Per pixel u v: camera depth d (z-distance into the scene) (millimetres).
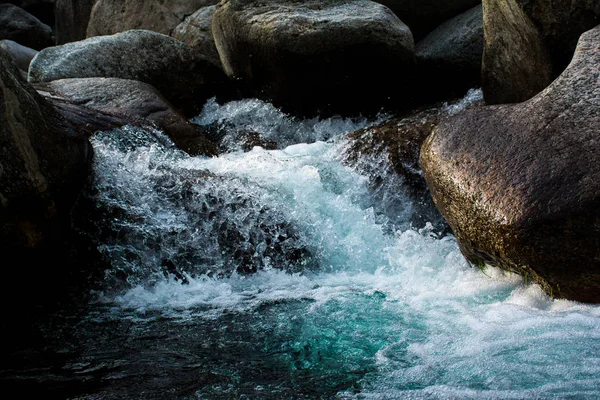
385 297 4125
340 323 3676
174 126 6410
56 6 13023
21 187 3785
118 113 6113
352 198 5637
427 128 5984
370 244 5074
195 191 4883
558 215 3533
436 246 4938
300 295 4246
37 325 3748
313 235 5012
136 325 3740
